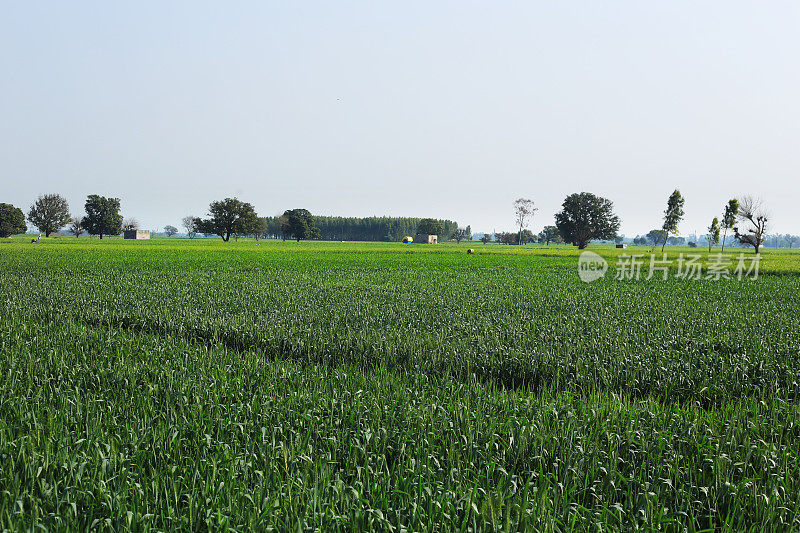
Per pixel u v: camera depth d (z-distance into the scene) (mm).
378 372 8375
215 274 28375
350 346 10156
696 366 9031
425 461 5062
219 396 6703
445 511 4250
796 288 23562
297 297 18156
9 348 9180
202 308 15133
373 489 4527
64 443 5215
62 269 30344
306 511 4086
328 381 7691
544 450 5332
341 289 21375
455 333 11531
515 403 6680
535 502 4348
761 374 8602
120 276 26344
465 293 19969
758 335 11633
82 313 13930
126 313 13859
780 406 6980
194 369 8086
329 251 64312
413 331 11594
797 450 5594
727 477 4941
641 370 8531
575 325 12875
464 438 5609
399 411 6398
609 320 13672
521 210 139250
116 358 8797
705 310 15930
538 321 13312
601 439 5746
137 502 4266
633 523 4227
